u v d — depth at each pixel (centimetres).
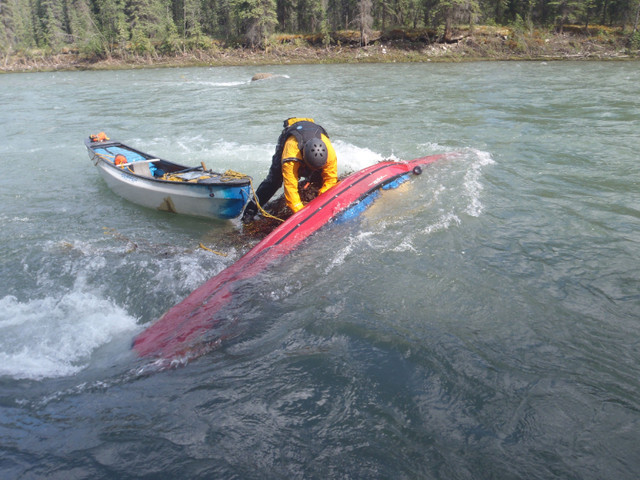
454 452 255
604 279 419
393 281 428
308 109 1424
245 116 1366
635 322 360
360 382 308
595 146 852
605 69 2430
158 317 420
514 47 3609
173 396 306
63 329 403
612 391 292
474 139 952
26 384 331
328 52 3975
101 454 263
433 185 649
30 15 5475
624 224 527
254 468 250
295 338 358
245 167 847
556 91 1602
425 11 4138
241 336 364
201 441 269
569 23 4081
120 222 638
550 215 557
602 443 256
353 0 4181
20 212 682
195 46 4366
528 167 741
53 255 541
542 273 432
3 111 1655
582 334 348
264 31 4191
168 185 625
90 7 5028
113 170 718
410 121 1176
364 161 834
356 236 513
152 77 3059
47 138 1170
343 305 395
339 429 273
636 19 3562
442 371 314
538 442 259
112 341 385
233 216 607
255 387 309
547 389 296
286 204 582
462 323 365
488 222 542
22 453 265
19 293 464
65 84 2744
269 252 477
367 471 246
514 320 366
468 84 1912
